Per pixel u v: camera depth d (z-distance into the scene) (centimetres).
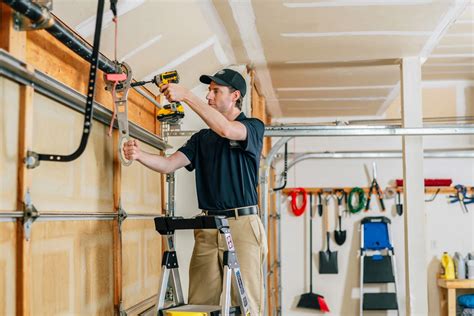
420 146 441
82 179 260
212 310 248
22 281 197
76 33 257
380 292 726
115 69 265
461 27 457
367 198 741
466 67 615
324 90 602
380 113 752
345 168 753
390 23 384
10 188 196
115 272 297
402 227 735
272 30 391
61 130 239
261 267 273
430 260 721
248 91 473
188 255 420
